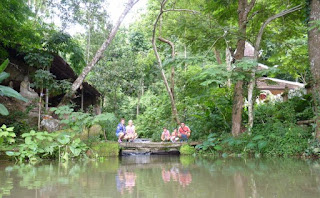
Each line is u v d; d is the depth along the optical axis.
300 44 12.50
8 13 10.56
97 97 18.28
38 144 7.51
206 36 10.20
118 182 3.43
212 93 10.96
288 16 10.87
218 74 8.46
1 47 11.06
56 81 11.34
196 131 11.31
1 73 5.61
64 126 9.84
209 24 10.34
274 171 4.45
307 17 8.15
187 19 10.24
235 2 10.96
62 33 11.73
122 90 18.72
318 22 6.88
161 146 9.71
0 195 2.66
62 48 11.93
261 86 20.06
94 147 8.66
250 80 9.25
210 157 8.04
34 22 15.07
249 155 8.34
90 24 14.40
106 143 8.97
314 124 8.00
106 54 17.34
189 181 3.46
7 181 3.56
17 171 4.79
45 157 7.57
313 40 7.87
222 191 2.78
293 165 5.44
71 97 11.57
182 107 13.46
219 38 10.09
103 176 4.04
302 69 13.02
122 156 8.87
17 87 12.65
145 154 9.78
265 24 9.67
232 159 7.17
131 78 18.75
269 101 13.81
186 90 11.45
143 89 23.89
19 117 10.65
